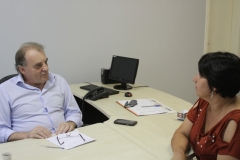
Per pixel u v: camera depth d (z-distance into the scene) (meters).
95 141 1.55
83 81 3.25
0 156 1.36
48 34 2.96
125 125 1.80
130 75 2.80
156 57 3.69
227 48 4.17
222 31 4.14
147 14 3.50
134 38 3.47
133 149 1.45
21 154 1.39
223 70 1.20
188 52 3.95
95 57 3.26
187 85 4.05
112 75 3.00
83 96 2.54
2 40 2.76
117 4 3.27
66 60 3.10
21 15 2.80
